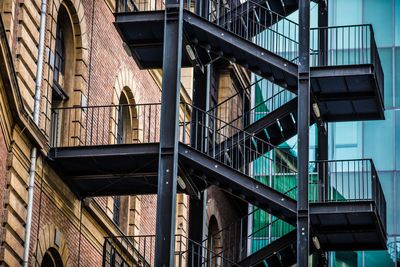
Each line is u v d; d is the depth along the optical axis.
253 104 44.69
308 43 28.33
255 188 26.66
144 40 28.12
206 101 35.91
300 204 26.73
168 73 26.11
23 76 24.00
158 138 34.50
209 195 38.44
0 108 21.98
